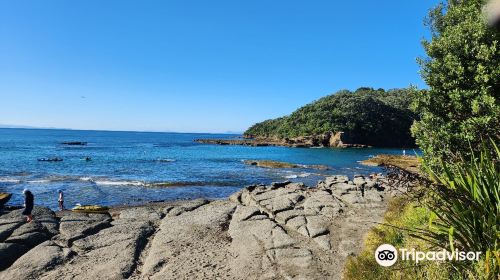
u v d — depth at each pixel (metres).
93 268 7.79
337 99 117.50
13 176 31.62
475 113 7.71
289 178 32.53
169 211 13.15
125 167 41.44
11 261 8.23
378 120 103.06
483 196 3.86
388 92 142.12
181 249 8.95
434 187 4.44
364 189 16.30
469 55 8.30
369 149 88.50
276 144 103.12
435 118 8.82
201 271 7.59
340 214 11.75
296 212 11.89
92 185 26.75
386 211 11.74
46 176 31.91
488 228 3.65
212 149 86.50
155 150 79.06
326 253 8.38
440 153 8.14
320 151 79.75
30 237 9.33
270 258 8.09
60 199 17.97
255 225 10.52
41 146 84.62
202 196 23.02
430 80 8.87
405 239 7.44
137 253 8.85
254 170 39.28
